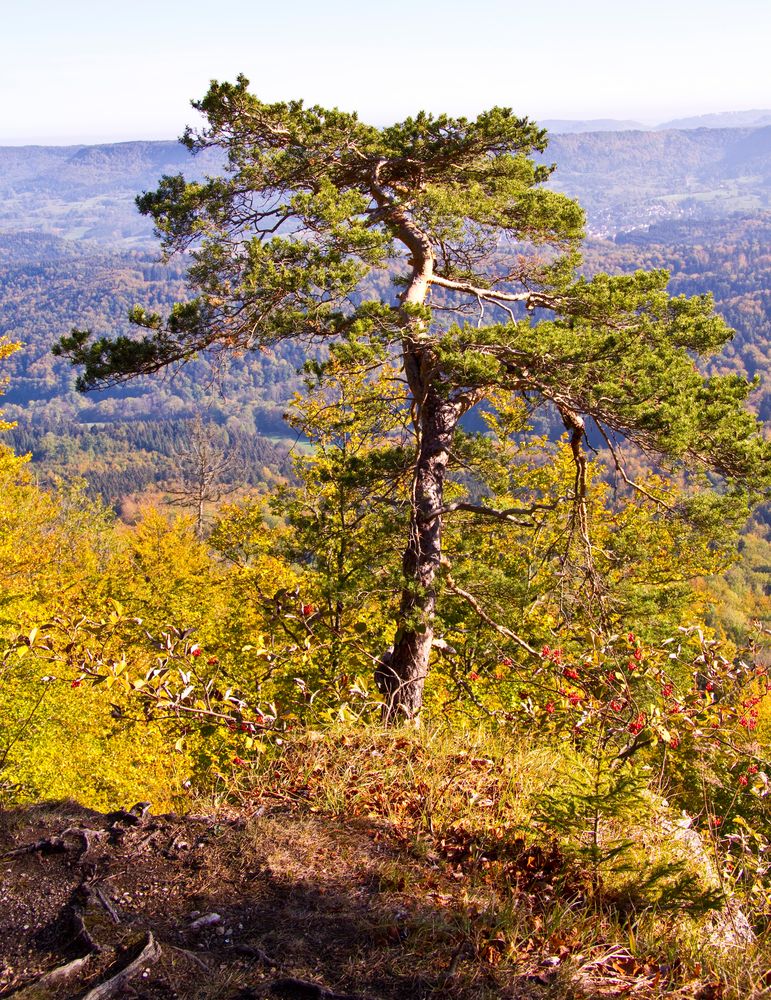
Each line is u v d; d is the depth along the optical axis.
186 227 8.55
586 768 4.02
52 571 19.55
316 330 8.32
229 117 8.84
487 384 8.01
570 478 14.37
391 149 9.55
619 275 9.50
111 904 2.87
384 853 3.34
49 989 2.44
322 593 11.69
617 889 3.24
